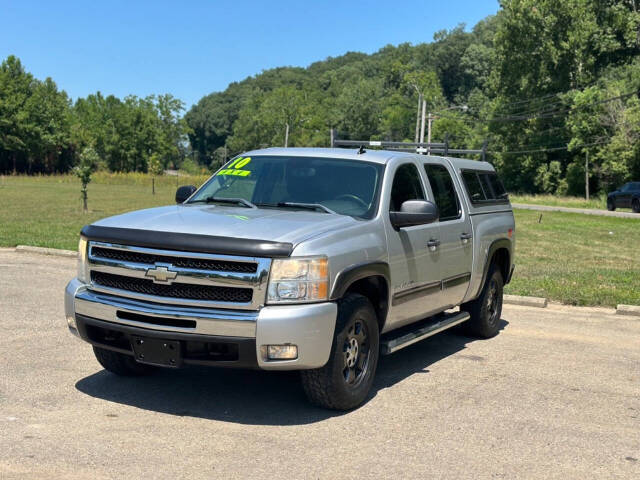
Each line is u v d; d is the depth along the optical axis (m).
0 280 11.05
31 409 5.26
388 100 134.38
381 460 4.57
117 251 5.36
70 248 14.73
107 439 4.72
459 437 5.07
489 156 83.12
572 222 31.55
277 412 5.46
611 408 5.91
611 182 64.31
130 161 139.75
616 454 4.86
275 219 5.64
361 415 5.48
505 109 75.69
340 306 5.36
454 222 7.32
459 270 7.42
